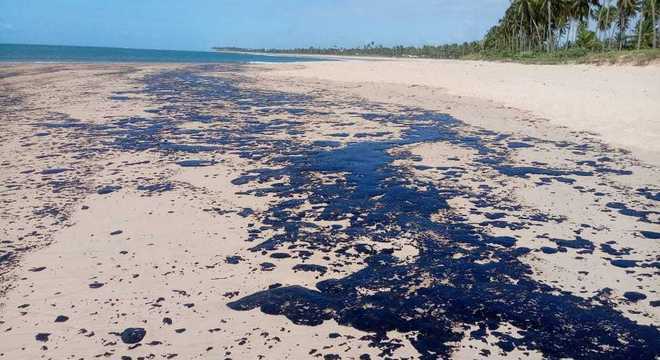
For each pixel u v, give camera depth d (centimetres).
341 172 880
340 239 590
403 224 638
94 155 982
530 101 1759
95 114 1484
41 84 2303
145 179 824
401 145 1098
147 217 653
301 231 614
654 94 1686
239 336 394
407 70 3525
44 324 408
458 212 681
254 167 910
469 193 762
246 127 1311
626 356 371
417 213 677
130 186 785
